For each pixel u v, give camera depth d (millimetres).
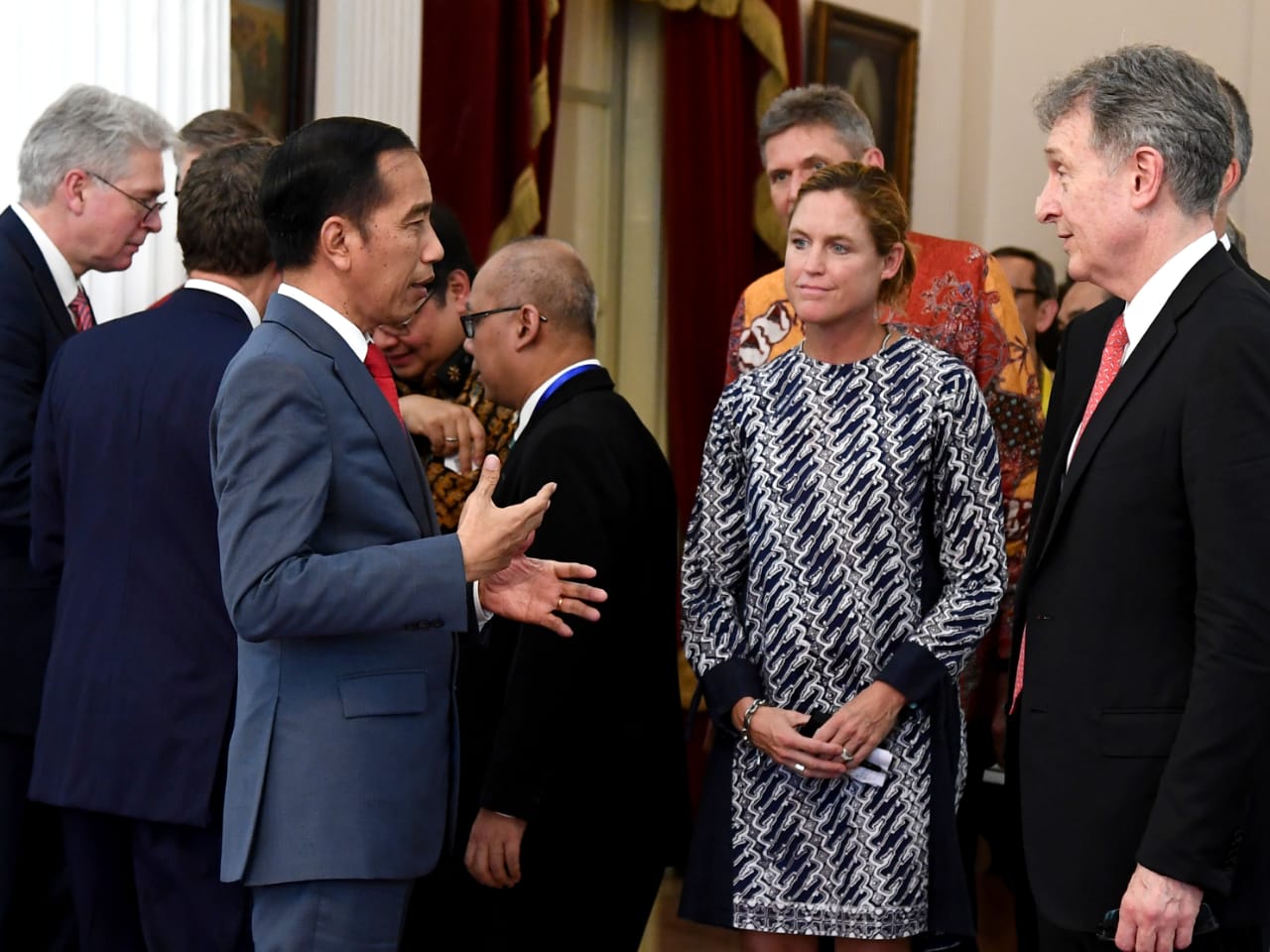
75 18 3715
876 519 2662
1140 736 2094
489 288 2951
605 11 6227
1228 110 2150
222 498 2041
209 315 2590
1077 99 2197
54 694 2551
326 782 2070
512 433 3266
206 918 2500
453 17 5070
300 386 2051
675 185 6090
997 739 3426
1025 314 6098
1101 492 2141
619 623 2850
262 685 2111
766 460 2730
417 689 2146
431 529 2230
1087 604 2152
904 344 2758
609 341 6371
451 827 2246
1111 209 2150
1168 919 1984
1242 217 6980
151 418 2510
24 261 2941
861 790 2633
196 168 2648
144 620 2494
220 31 4062
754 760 2709
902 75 7176
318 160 2133
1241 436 1992
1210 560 1988
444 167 5059
